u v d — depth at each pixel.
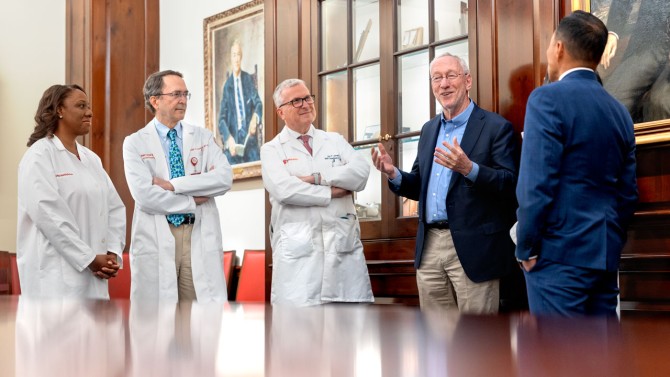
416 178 3.89
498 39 3.94
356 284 4.06
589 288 2.60
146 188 4.05
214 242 4.23
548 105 2.62
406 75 4.46
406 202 4.43
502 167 3.57
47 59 7.17
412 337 0.49
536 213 2.59
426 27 4.36
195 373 0.36
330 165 4.12
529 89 3.79
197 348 0.44
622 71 3.45
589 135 2.61
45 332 0.56
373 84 4.64
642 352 0.41
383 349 0.43
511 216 3.64
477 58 4.04
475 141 3.66
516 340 0.46
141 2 6.80
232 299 6.40
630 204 2.75
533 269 2.67
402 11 4.50
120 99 6.64
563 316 0.64
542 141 2.60
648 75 3.37
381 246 4.52
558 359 0.39
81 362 0.39
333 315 0.71
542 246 2.64
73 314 0.77
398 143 4.51
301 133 4.18
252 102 6.68
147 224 4.10
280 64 5.14
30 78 7.11
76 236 3.74
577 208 2.61
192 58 7.29
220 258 4.24
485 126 3.67
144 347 0.45
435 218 3.71
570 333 0.50
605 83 3.51
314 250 4.03
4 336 0.53
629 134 2.74
